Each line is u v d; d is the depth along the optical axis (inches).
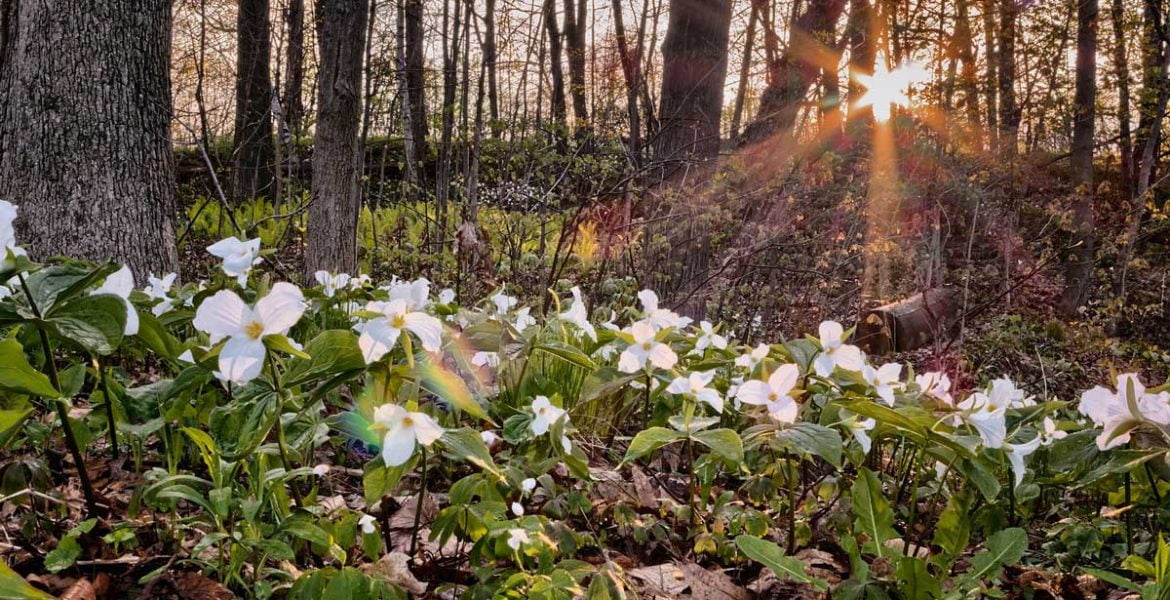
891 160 351.3
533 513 82.3
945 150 375.2
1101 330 341.4
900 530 94.5
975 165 381.1
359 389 89.1
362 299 119.6
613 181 276.2
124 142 185.5
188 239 303.0
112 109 183.9
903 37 424.5
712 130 325.1
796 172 312.8
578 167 283.1
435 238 326.6
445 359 99.2
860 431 75.6
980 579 70.8
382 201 495.2
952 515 72.2
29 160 180.9
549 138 321.7
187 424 77.2
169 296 105.6
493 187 358.6
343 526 63.9
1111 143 520.7
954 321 319.0
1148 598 60.8
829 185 336.8
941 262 366.9
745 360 96.0
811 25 369.1
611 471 93.9
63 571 62.0
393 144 524.4
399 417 57.9
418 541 77.0
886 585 66.4
